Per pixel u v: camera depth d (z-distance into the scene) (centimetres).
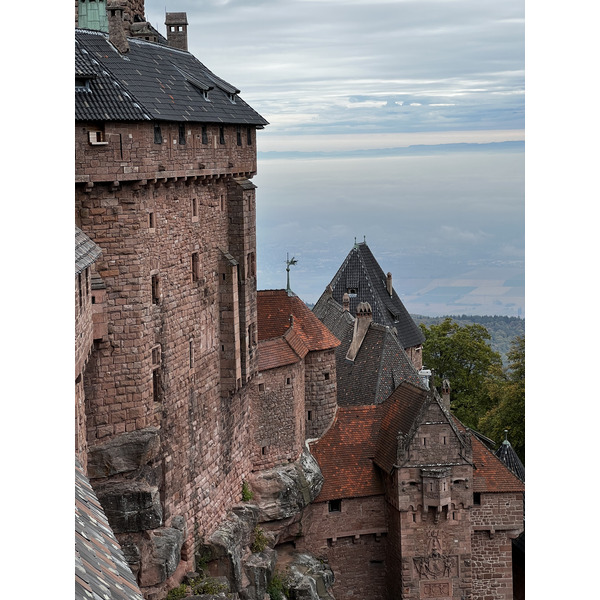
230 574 6156
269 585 6800
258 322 7700
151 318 5325
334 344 8119
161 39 7544
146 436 5181
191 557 5925
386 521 7850
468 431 8019
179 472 5788
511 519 7806
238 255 6688
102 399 5109
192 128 5825
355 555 7862
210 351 6369
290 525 7481
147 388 5269
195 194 6047
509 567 7831
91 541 2631
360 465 7919
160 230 5469
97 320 4947
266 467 7288
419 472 7569
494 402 11950
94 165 4925
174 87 5878
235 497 6831
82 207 4981
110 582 2427
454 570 7669
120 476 5141
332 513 7756
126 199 5091
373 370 9225
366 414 8219
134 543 5109
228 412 6688
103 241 5044
